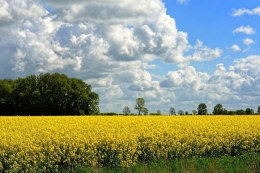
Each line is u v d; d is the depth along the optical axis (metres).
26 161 13.09
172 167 12.26
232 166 12.41
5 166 13.22
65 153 14.34
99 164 14.15
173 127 20.20
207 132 18.55
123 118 26.67
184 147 16.08
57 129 18.30
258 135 18.31
